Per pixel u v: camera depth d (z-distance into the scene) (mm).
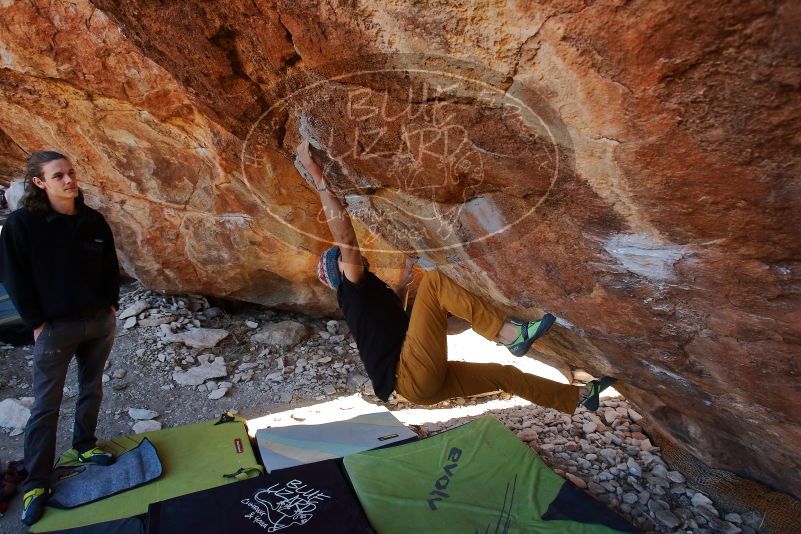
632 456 3316
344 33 1237
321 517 2428
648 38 910
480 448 3004
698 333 1711
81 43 2750
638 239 1431
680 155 1089
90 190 4020
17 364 3816
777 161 1002
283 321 4797
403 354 2109
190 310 4805
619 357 2268
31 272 2400
